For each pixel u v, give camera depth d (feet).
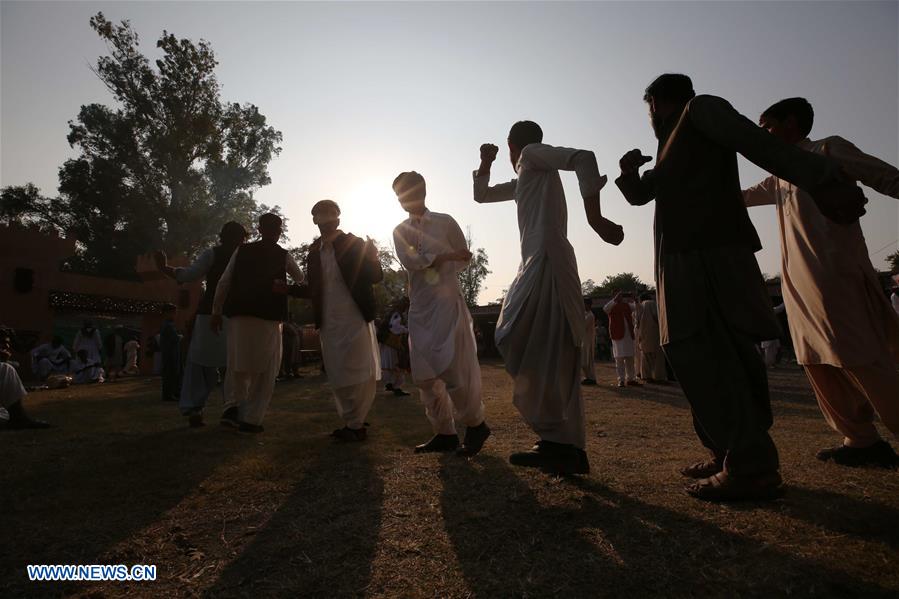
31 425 16.15
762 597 4.92
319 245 14.26
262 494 8.73
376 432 15.07
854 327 9.03
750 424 7.34
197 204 115.14
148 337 63.87
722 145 7.10
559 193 9.57
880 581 5.08
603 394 26.37
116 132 111.45
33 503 8.39
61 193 116.88
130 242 117.08
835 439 12.42
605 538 6.38
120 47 108.17
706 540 6.18
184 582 5.68
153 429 16.02
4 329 16.98
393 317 30.32
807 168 6.05
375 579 5.57
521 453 9.18
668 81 8.25
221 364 16.55
